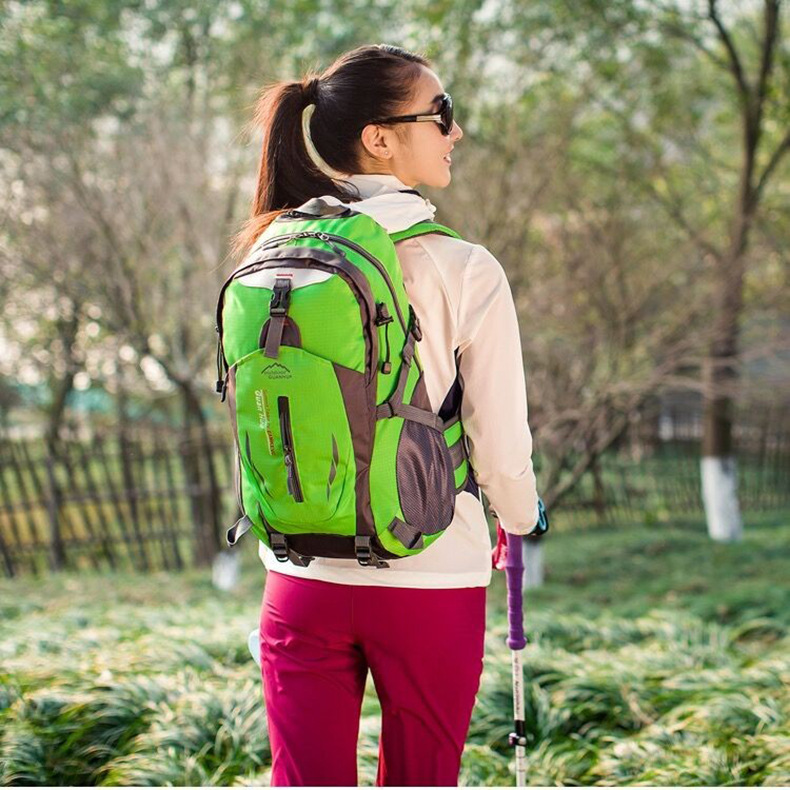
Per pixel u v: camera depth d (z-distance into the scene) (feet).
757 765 11.12
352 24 35.32
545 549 41.37
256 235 6.87
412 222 6.30
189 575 36.58
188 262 31.94
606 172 36.83
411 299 6.14
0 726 11.52
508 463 6.17
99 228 29.60
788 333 36.60
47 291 32.42
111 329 31.01
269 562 6.48
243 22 35.45
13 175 29.78
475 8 31.96
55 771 11.10
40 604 28.58
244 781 10.59
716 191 42.04
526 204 30.71
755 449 54.44
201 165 31.22
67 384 43.52
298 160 6.79
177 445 37.96
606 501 48.98
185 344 33.83
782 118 41.34
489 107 32.58
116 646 15.97
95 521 45.50
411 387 5.86
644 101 39.68
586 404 31.60
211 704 12.38
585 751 12.07
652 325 33.22
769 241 36.70
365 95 6.47
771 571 34.81
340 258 5.65
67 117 30.32
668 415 56.44
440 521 5.91
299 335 5.57
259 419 5.64
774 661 15.47
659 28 38.68
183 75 36.45
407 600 5.98
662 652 16.87
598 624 20.15
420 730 6.14
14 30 31.30
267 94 6.97
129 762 10.91
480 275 6.11
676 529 46.70
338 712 6.11
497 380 6.13
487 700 13.25
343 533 5.73
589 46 35.42
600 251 31.42
